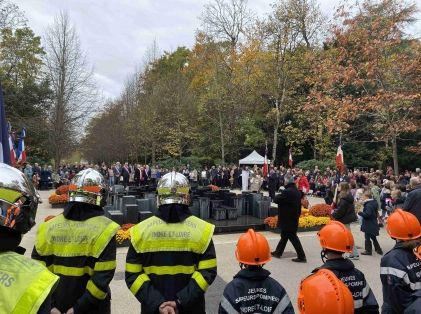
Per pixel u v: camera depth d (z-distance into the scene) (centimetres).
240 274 341
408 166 3138
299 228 1302
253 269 341
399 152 3075
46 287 191
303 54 3319
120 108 4994
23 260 199
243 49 3578
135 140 4197
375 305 347
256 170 2691
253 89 3538
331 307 197
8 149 578
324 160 3188
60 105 3234
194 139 4028
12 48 3778
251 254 338
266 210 1440
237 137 3834
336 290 202
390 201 1464
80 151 5434
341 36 2045
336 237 354
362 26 2025
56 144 3266
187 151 4238
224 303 331
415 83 1884
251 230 360
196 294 338
